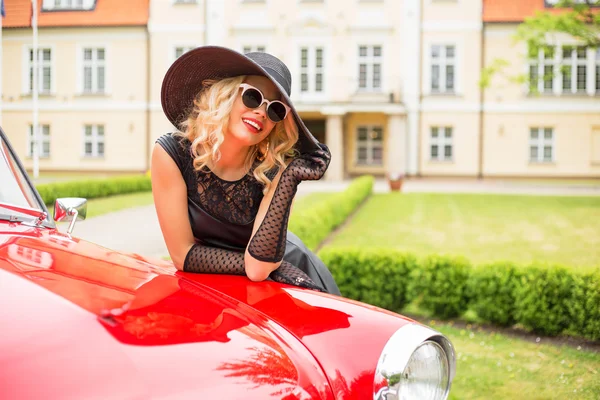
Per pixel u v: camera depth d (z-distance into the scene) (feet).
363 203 52.44
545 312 15.07
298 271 6.03
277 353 4.02
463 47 86.38
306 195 56.59
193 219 6.03
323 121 93.15
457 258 16.71
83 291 3.95
